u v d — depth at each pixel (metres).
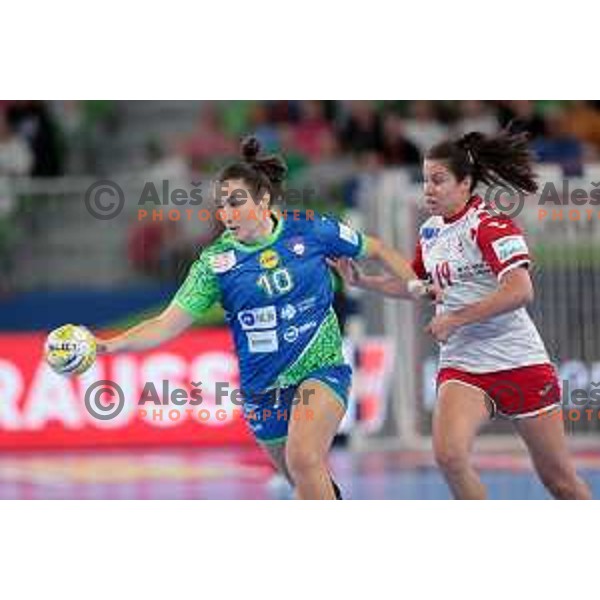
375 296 43.84
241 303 23.47
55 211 47.31
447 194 24.00
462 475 23.33
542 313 42.59
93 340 22.89
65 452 43.53
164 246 46.81
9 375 44.31
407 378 43.81
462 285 24.16
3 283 46.50
